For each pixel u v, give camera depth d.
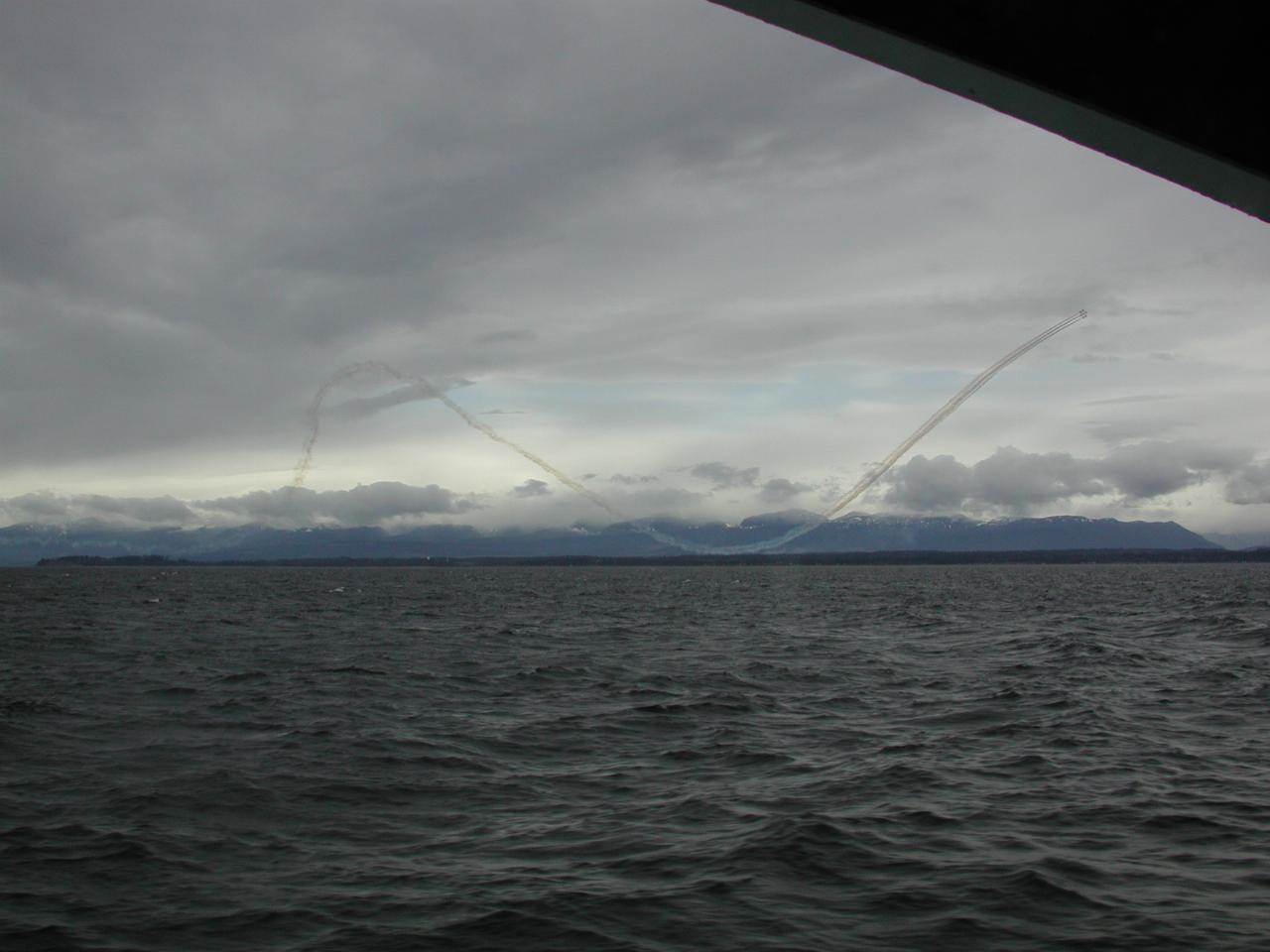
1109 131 3.77
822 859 13.23
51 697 28.00
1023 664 36.22
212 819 15.43
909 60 3.77
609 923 11.13
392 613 78.12
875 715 25.14
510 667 36.84
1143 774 18.19
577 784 17.70
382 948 10.57
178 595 115.38
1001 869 12.81
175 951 10.52
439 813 15.86
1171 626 56.62
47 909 11.66
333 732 22.58
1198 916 11.24
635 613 78.81
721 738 21.98
